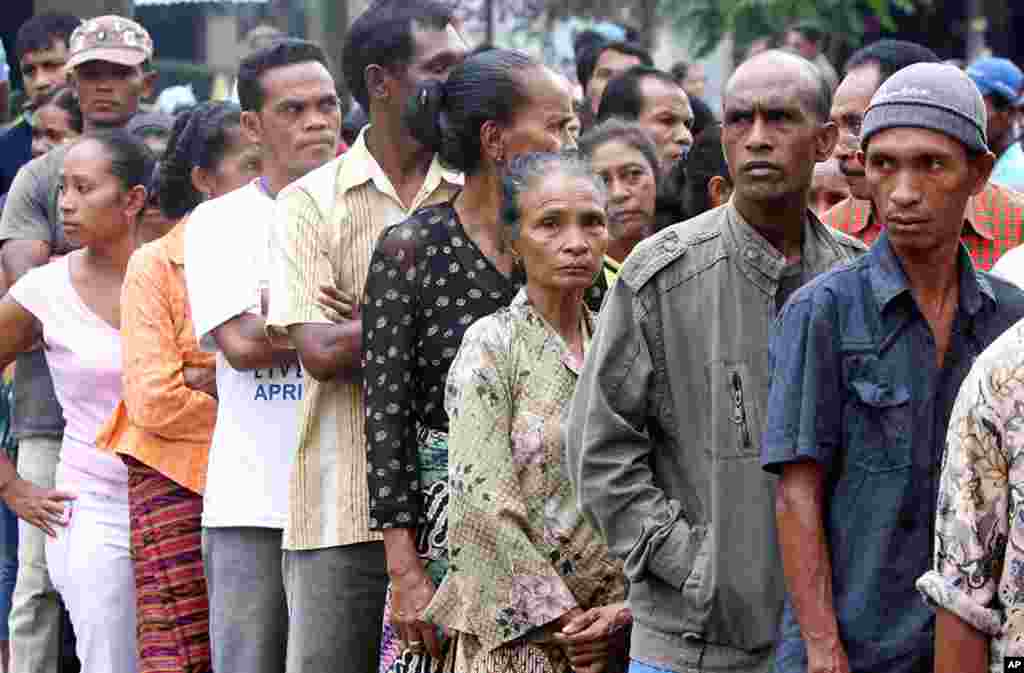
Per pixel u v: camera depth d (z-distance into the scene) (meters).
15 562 9.86
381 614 6.84
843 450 5.01
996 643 4.45
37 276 8.56
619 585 6.06
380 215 7.00
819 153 5.58
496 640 5.92
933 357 4.99
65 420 9.05
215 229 7.59
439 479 6.38
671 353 5.56
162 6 15.96
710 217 5.68
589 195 6.06
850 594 4.95
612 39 11.68
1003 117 11.12
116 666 8.21
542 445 6.02
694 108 10.59
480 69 6.42
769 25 18.56
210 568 7.43
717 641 5.43
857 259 5.12
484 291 6.38
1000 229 7.36
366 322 6.42
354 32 7.04
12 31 14.76
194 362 7.93
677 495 5.59
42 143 11.01
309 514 6.82
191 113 8.88
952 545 4.47
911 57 7.46
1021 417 4.39
